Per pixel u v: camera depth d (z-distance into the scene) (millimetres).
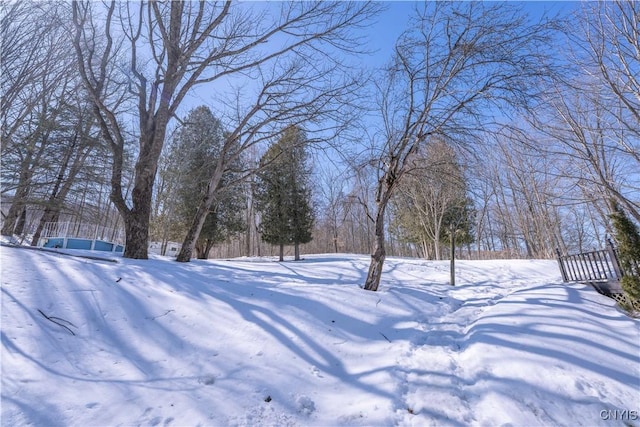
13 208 14070
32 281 4625
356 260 15438
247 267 10414
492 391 3459
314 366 3998
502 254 28156
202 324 4602
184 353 3893
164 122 8398
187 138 19594
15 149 13188
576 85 6980
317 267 12602
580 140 6926
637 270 6254
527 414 3053
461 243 21734
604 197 7148
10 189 13227
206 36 8570
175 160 19453
